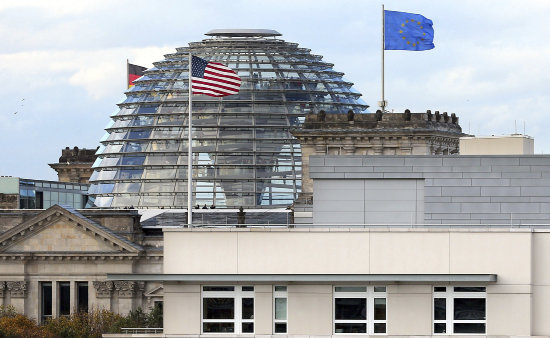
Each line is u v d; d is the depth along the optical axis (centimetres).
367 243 17112
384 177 18900
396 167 18900
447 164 18862
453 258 17050
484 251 17038
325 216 18938
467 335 17012
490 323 17000
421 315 17012
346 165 18925
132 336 19550
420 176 18838
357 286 17088
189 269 17250
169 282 17250
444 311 17050
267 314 17125
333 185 18962
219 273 17175
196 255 17250
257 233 17212
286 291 17150
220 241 17238
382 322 17062
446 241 17062
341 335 17062
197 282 17212
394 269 17088
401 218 18875
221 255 17238
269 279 16950
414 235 17088
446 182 18838
